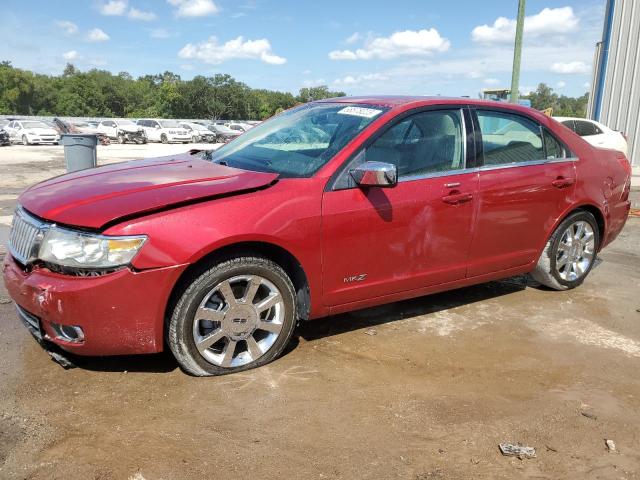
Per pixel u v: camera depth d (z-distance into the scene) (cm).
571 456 279
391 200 379
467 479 260
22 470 255
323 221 353
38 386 327
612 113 1916
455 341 411
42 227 317
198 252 312
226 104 10938
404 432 294
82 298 301
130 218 307
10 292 334
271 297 351
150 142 4038
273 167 384
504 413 315
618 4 1855
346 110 421
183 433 287
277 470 261
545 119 484
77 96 10938
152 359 363
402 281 397
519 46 1488
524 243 466
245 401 318
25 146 3047
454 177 410
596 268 623
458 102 429
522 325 445
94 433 284
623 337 429
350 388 337
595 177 507
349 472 262
